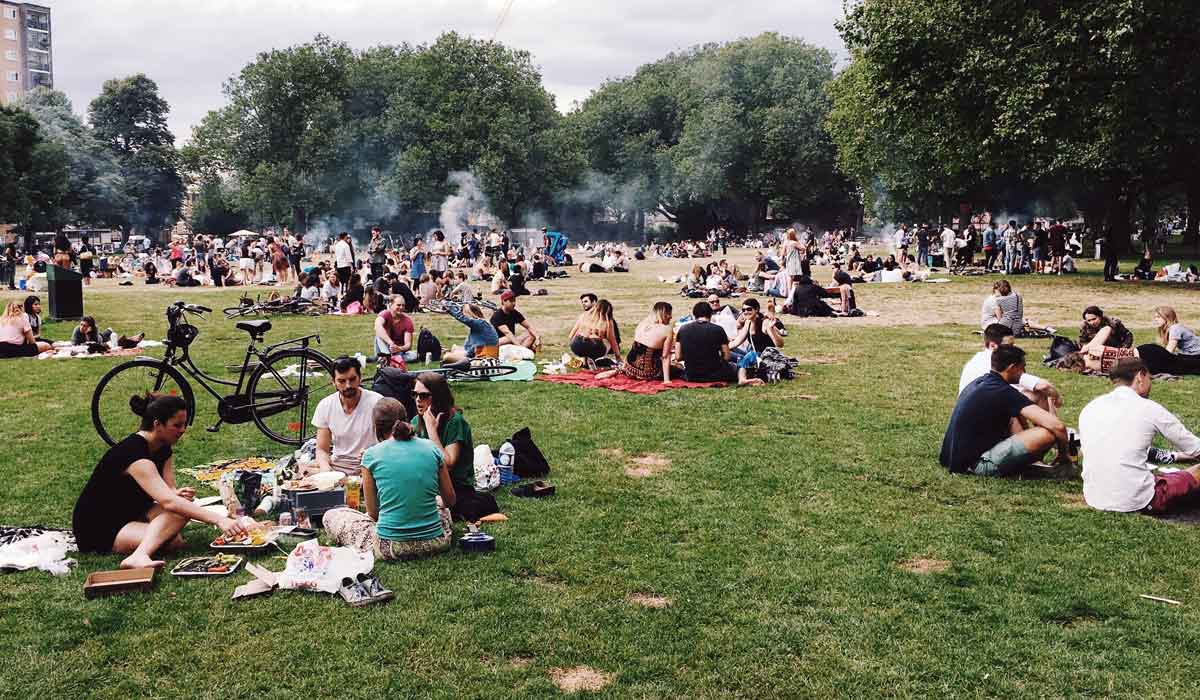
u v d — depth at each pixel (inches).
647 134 3971.5
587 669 207.3
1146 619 229.6
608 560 269.7
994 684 199.0
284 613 234.2
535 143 3442.4
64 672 204.1
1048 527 297.0
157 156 4242.1
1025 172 1899.6
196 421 448.8
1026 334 738.8
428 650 214.5
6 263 1373.0
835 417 456.8
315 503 299.4
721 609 235.9
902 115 1379.2
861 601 241.0
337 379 332.5
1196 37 1058.1
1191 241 2257.6
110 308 1034.7
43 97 4281.5
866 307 999.6
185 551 276.5
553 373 589.3
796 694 196.4
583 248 3373.5
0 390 526.9
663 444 404.8
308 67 3309.5
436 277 1214.3
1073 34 1073.5
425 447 277.7
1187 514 308.3
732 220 4033.0
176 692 196.2
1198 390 508.1
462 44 3425.2
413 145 3344.0
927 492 335.3
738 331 579.8
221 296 1227.9
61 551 269.0
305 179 3289.9
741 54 3730.3
